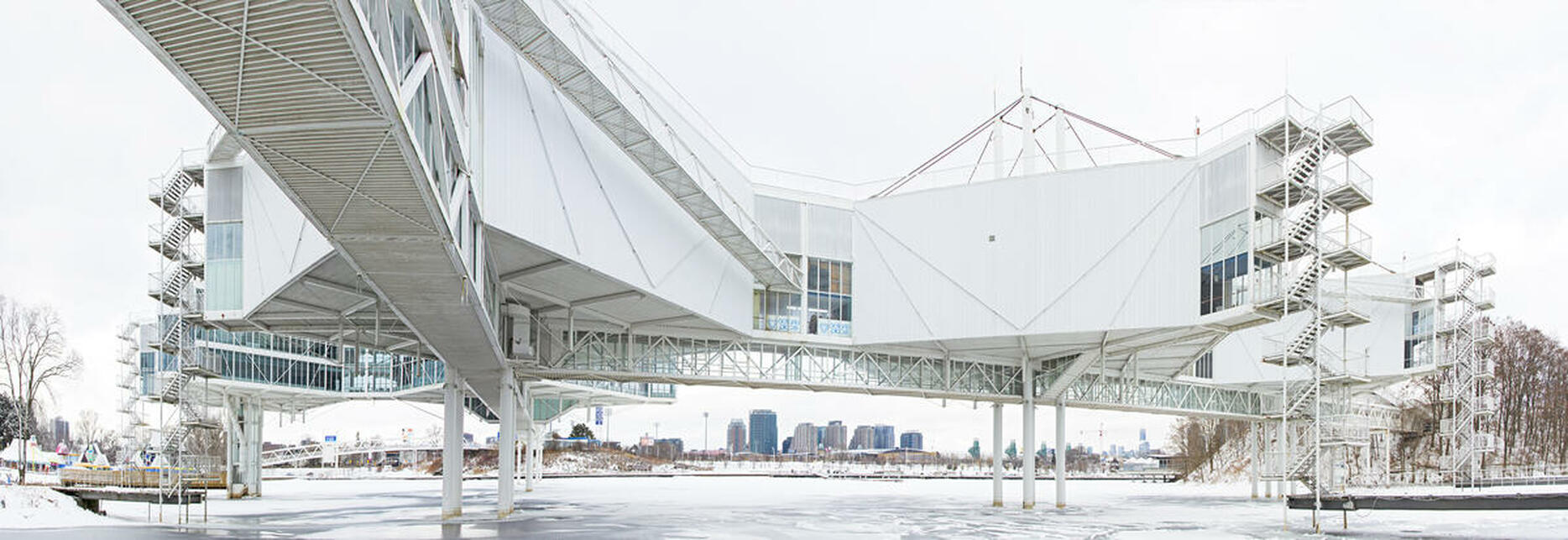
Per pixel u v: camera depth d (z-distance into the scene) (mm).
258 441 74375
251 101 14133
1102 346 52250
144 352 69625
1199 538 37750
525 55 33281
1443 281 67562
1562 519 43594
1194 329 47906
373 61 13102
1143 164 47812
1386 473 70625
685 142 43312
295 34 12117
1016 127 55250
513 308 45031
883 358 55500
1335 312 41406
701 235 46844
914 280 52656
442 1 21109
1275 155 44188
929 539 37625
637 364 50812
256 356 74188
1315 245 41938
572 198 37094
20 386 80875
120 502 57156
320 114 14672
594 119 37656
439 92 20781
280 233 36344
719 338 52312
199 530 38688
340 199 19125
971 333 50719
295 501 63344
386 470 155500
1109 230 48188
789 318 52969
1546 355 96000
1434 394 91938
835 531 41250
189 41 12281
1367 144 41906
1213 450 127125
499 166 32594
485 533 38312
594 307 46781
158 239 50000
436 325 32500
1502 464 89125
